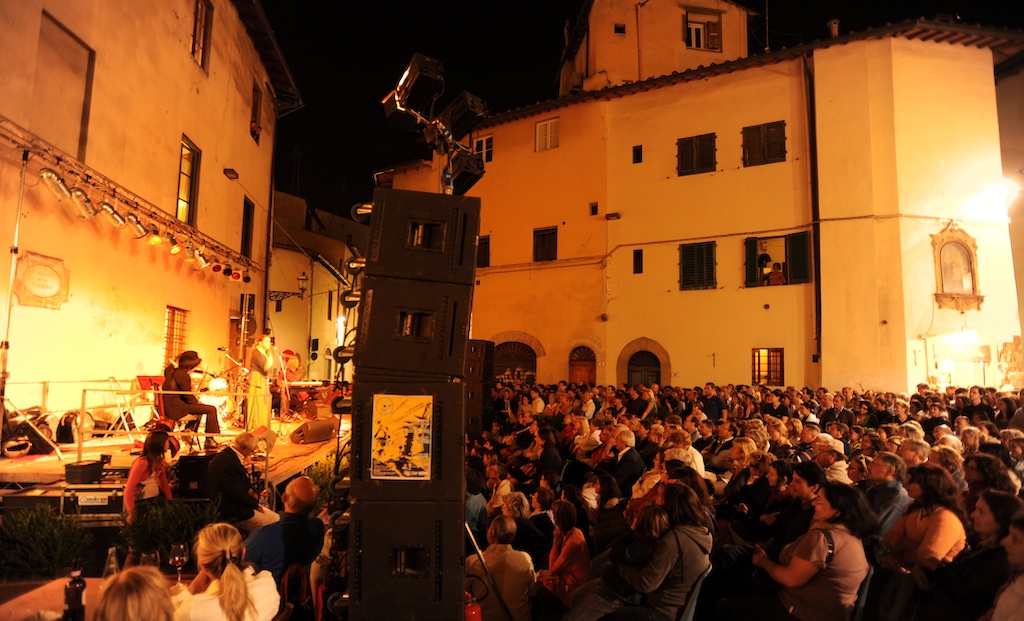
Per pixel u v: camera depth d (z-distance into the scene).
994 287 17.89
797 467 5.33
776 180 19.17
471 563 4.83
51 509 6.09
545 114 23.19
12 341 7.68
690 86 20.66
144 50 10.59
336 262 31.28
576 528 5.50
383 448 3.64
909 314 17.20
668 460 6.41
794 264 18.75
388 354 3.70
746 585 5.41
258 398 11.34
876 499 5.39
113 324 9.83
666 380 20.16
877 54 18.06
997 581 3.69
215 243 13.60
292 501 5.05
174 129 11.73
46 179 7.88
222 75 14.17
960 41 18.23
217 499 6.37
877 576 4.73
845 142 18.16
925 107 17.92
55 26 8.45
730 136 19.94
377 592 3.57
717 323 19.62
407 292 3.76
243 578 3.54
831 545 4.00
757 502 6.41
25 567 5.67
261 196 17.81
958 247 17.78
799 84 19.08
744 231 19.48
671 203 20.64
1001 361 17.59
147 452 6.33
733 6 23.23
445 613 3.56
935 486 4.43
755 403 13.27
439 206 3.85
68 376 8.70
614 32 23.06
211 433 10.14
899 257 17.34
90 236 9.20
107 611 2.82
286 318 26.38
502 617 4.67
